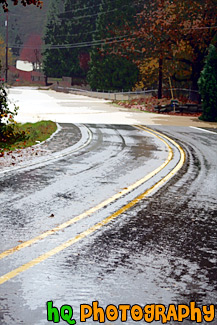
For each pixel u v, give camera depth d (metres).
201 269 7.41
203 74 41.59
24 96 75.69
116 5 87.62
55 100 66.56
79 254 7.86
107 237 8.84
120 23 85.62
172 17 53.31
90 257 7.73
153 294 6.41
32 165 16.45
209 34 52.06
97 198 11.90
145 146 22.86
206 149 22.77
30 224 9.46
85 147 21.58
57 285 6.59
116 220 10.03
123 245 8.42
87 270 7.17
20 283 6.61
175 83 61.41
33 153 19.09
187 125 36.16
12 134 22.00
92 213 10.48
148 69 61.75
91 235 8.92
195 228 9.72
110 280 6.82
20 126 28.09
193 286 6.73
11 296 6.21
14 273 6.95
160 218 10.36
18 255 7.71
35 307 5.94
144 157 19.30
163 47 53.66
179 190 13.24
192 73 55.25
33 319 5.66
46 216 10.09
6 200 11.34
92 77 91.50
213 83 41.06
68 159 18.05
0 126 21.95
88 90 98.81
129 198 12.05
